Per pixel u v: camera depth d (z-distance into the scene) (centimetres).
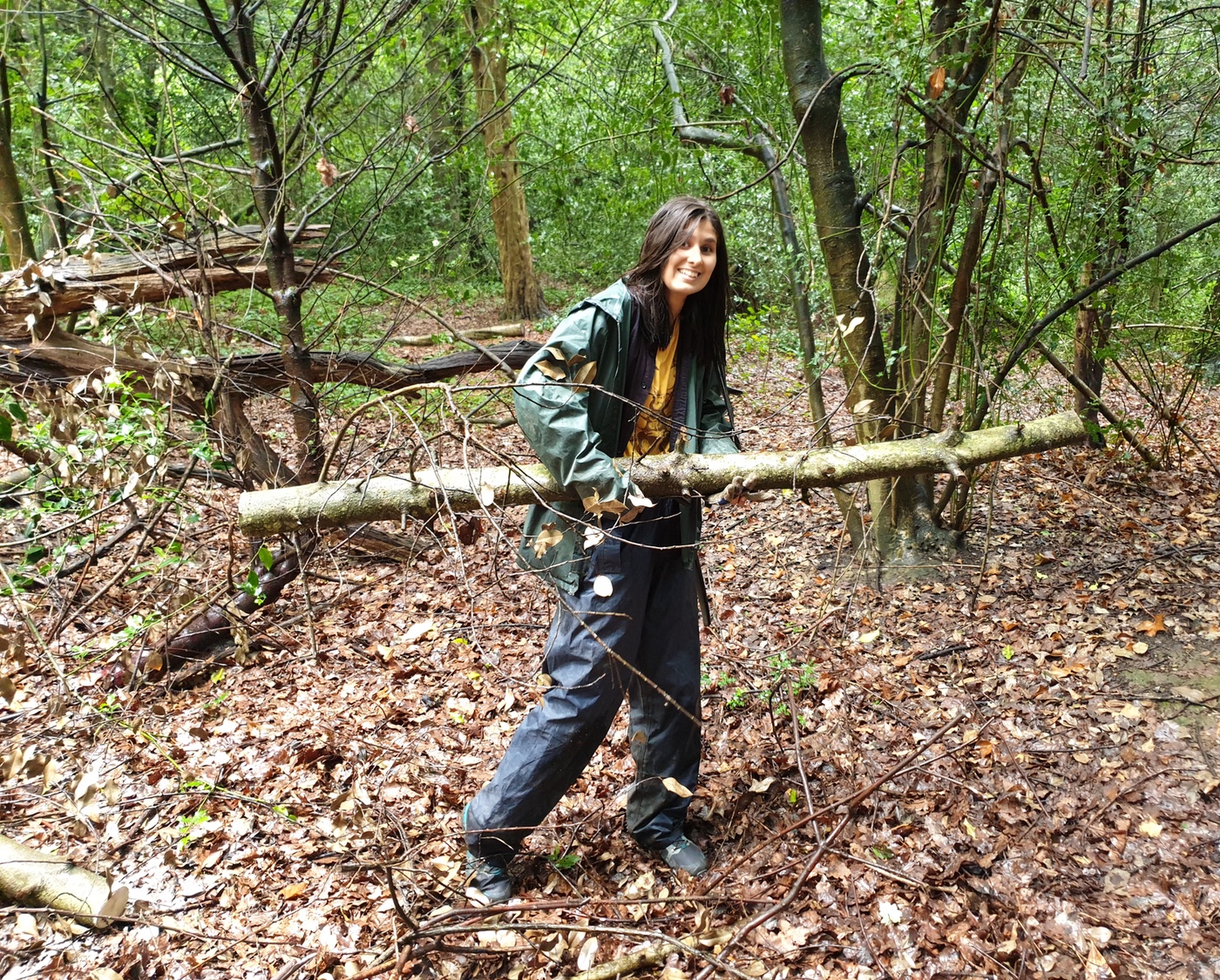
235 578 392
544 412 205
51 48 632
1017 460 557
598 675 227
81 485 315
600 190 850
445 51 568
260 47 482
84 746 305
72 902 236
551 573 232
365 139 581
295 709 339
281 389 457
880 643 369
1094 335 546
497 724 328
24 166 662
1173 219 474
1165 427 606
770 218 698
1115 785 270
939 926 225
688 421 244
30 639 316
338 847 258
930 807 268
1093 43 387
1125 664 332
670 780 214
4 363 394
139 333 355
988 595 396
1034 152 402
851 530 437
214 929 235
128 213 404
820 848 225
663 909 238
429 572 462
